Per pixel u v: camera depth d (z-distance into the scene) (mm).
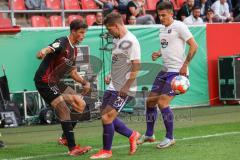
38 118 41938
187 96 50156
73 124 28109
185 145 29109
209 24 51812
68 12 55500
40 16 53812
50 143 31797
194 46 27906
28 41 43219
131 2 52406
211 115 43781
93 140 32531
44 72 27453
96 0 56344
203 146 28703
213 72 51906
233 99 50844
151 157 26062
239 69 50750
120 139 32062
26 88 43156
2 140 33906
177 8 60969
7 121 40156
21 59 42969
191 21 54312
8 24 45625
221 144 29172
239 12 64625
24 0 53844
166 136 28625
